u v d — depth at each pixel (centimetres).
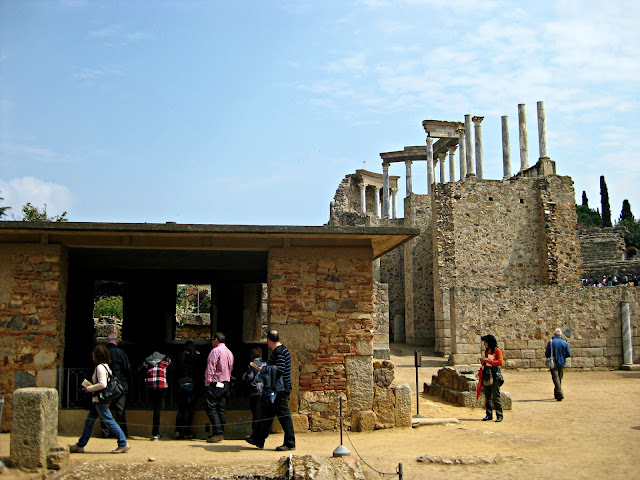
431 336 3384
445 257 3212
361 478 815
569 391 1745
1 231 1109
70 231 1097
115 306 3847
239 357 2012
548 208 3281
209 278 1905
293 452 977
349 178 4781
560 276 3212
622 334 2341
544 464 890
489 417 1285
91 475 827
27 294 1148
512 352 2339
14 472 837
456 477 825
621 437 1074
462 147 4172
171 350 1973
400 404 1190
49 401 875
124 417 1120
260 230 1114
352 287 1200
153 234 1136
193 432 1146
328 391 1166
